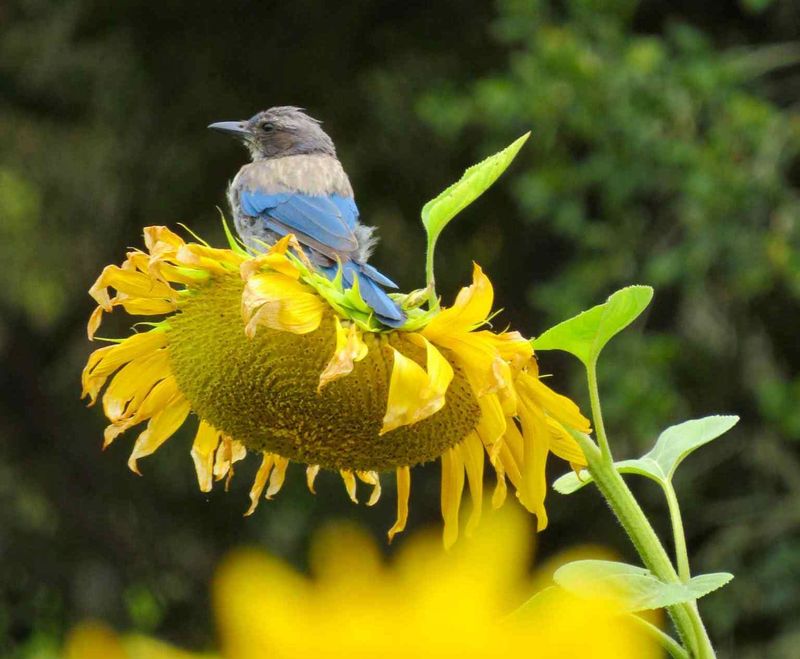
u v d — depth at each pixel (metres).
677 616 2.85
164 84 18.20
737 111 14.21
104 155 19.06
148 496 19.42
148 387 3.65
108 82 18.73
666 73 14.49
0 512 19.28
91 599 19.05
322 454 3.35
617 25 14.85
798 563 14.76
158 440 3.67
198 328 3.37
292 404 3.26
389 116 17.45
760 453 15.44
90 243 19.31
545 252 17.64
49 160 19.34
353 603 0.84
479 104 14.59
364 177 17.75
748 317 15.74
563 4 16.03
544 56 14.30
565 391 16.56
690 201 14.34
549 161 15.01
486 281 3.16
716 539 15.66
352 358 3.09
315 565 0.90
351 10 17.30
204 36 17.70
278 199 6.59
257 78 17.83
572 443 3.22
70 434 19.70
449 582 0.85
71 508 19.36
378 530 17.67
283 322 3.15
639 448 15.34
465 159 17.47
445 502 3.44
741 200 14.16
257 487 3.62
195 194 18.45
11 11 18.97
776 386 14.55
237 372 3.29
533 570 14.55
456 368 3.28
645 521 3.13
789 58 14.99
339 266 3.37
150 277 3.48
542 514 3.29
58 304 19.75
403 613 0.84
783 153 14.45
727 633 15.04
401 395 3.06
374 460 3.34
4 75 19.03
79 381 19.86
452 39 17.25
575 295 14.95
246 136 8.37
